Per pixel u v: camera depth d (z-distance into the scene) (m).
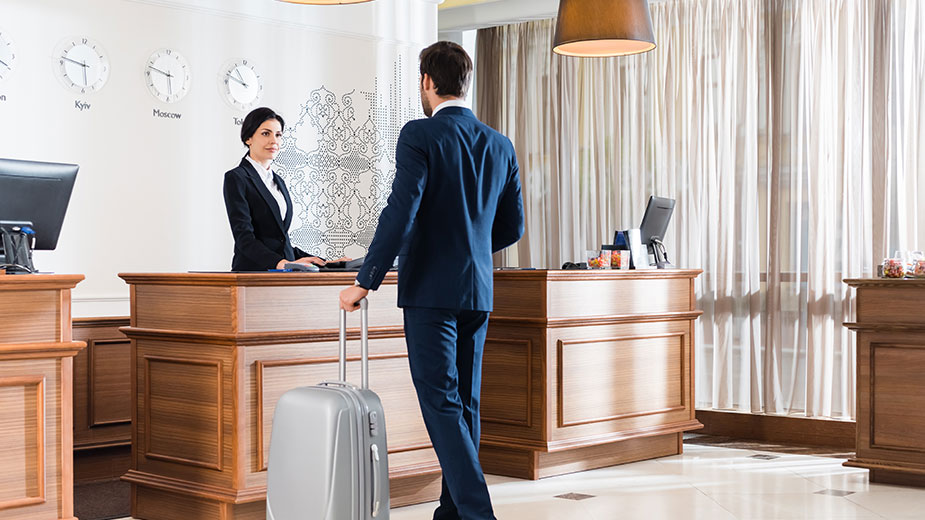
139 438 3.94
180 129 5.83
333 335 3.82
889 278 4.58
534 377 4.73
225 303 3.60
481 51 7.72
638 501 4.25
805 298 6.12
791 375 6.18
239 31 6.12
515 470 4.80
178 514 3.79
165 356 3.82
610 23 4.92
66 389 3.20
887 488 4.55
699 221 6.52
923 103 5.71
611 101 7.05
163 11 5.76
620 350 5.10
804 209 6.13
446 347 3.08
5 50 5.13
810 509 4.10
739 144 6.35
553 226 7.35
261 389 3.62
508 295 4.83
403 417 4.04
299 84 6.43
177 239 5.81
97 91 5.47
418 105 7.14
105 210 5.50
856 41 5.93
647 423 5.25
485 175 3.18
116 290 5.54
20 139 5.18
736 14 6.39
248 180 4.66
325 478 2.90
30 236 3.42
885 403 4.57
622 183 6.98
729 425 6.38
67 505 3.19
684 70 6.62
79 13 5.41
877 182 5.83
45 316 3.16
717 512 4.04
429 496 4.17
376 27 6.86
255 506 3.66
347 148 6.70
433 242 3.09
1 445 3.05
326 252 6.57
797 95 6.13
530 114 7.50
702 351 6.52
